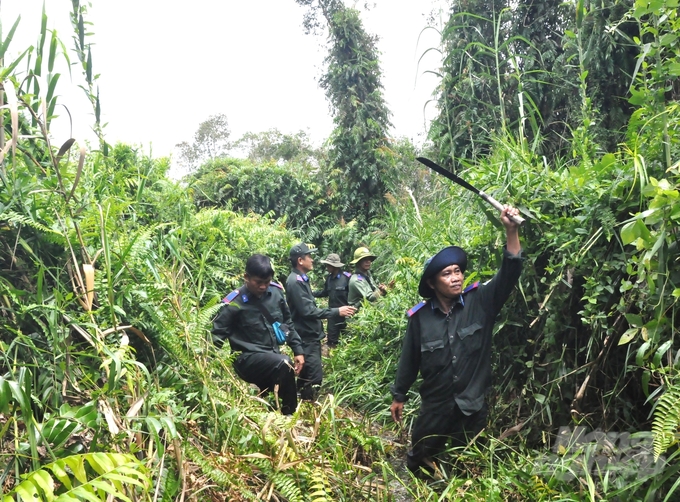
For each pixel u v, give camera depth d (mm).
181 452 2277
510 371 3559
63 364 2258
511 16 7613
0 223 2611
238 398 3236
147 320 2924
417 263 5238
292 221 13836
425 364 3258
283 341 4281
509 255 3102
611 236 2895
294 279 5465
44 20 2529
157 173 5777
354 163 13250
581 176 3152
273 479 2488
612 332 2809
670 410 1993
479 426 3236
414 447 3369
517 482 2625
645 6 2393
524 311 3480
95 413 1988
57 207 2764
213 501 2346
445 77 5504
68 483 1452
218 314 4121
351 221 13039
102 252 2803
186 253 4316
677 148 2717
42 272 2312
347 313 5621
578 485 2535
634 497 2273
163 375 2846
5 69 2311
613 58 5688
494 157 3982
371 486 2998
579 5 3514
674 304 2383
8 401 1716
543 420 3172
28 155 2611
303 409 3484
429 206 6934
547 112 7121
